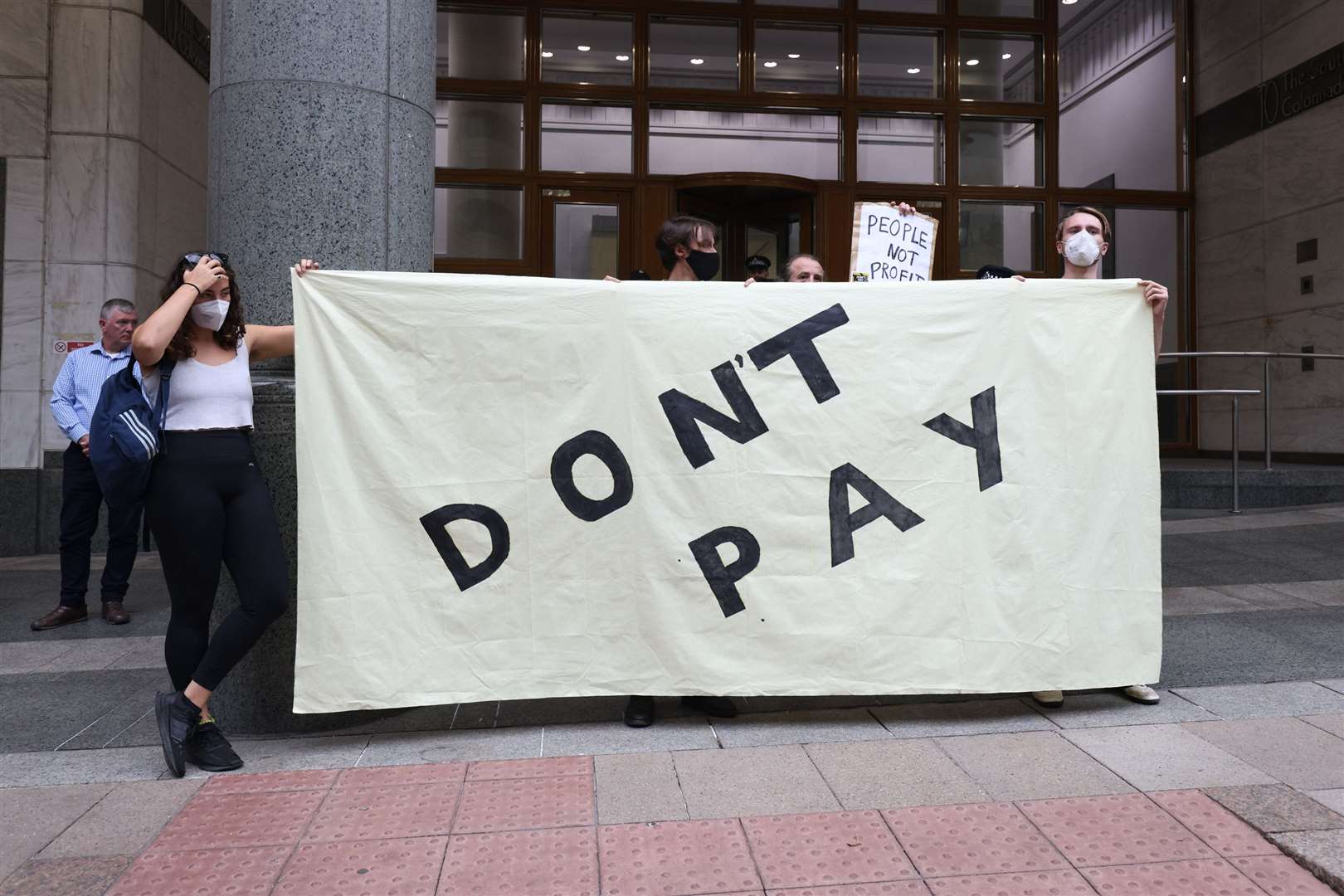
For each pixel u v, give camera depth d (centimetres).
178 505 290
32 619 543
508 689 328
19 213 782
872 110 1060
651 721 346
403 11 377
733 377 340
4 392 783
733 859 240
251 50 354
